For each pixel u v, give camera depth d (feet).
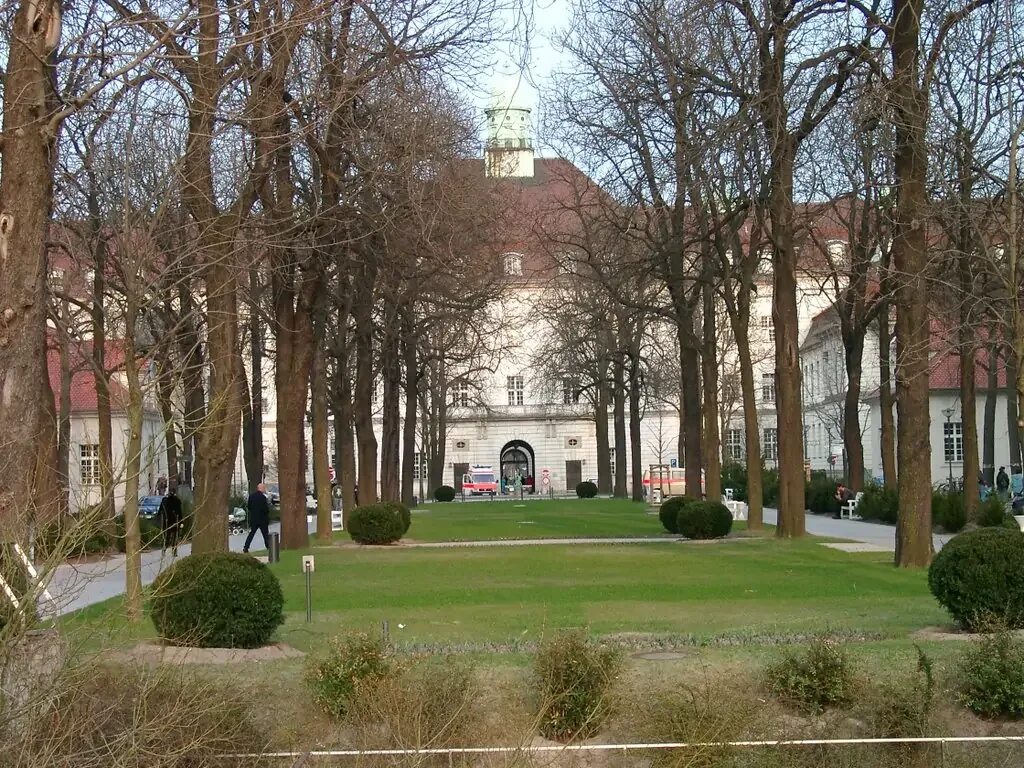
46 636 22.56
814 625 47.78
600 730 29.84
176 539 35.35
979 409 200.85
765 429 289.74
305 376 99.76
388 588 67.72
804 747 27.48
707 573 73.77
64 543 22.09
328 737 28.96
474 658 37.09
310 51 68.95
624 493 222.69
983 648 32.65
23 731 20.86
